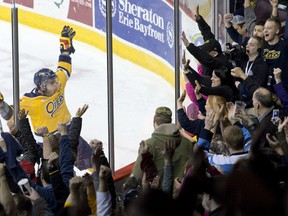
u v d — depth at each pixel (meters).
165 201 5.18
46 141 11.29
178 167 11.02
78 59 13.71
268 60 13.80
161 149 10.95
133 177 10.30
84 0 13.75
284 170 5.53
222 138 10.80
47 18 13.32
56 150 11.24
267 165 5.38
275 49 13.80
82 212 6.32
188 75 14.43
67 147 10.54
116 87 14.36
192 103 15.71
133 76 14.65
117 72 14.38
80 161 13.72
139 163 10.79
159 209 5.12
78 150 13.73
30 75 13.20
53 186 10.02
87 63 13.83
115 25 14.27
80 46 13.72
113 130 14.15
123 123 14.50
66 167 10.47
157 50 15.20
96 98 13.95
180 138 11.09
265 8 16.55
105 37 14.05
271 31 13.80
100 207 8.96
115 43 14.30
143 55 14.88
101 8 13.99
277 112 11.59
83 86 13.78
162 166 10.91
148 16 15.00
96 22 13.92
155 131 11.05
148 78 14.95
